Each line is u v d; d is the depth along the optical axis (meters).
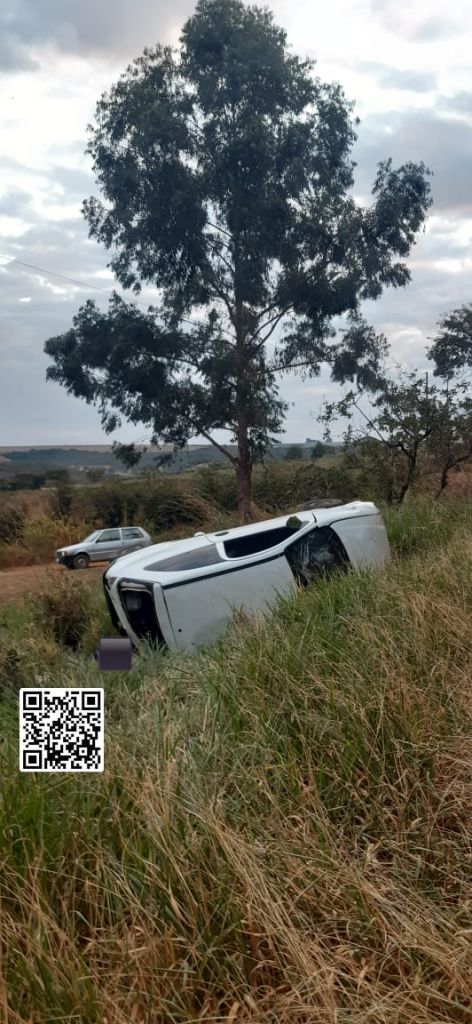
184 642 7.45
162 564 7.88
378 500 16.39
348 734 3.86
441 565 6.66
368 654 4.71
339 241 21.67
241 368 21.89
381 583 6.30
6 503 35.03
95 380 22.39
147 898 2.71
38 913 2.49
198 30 21.03
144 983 2.38
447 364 28.98
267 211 20.77
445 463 15.80
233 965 2.49
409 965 2.53
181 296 21.72
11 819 2.98
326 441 16.61
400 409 15.51
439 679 4.47
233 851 2.82
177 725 3.94
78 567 25.81
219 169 20.66
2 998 2.22
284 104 21.42
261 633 5.44
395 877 3.00
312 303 22.14
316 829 3.24
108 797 3.17
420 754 3.71
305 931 2.62
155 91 21.20
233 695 4.36
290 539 8.03
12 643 6.55
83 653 7.83
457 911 2.80
